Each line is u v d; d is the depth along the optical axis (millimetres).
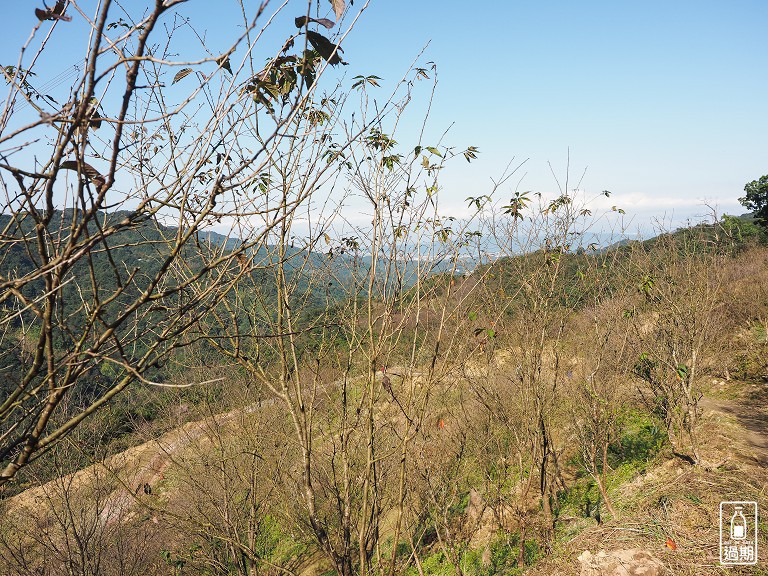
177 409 6105
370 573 3607
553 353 7070
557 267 5727
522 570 5934
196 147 1436
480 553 6809
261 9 1058
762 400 9547
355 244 3625
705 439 8031
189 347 5465
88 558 5062
